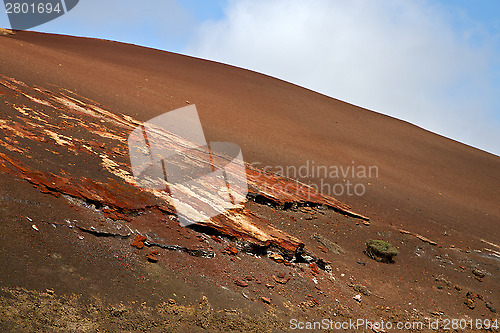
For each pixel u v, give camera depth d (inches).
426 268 358.3
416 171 759.1
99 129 370.0
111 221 229.9
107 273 189.0
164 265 216.7
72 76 577.3
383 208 486.3
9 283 152.7
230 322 191.2
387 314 266.5
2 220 186.9
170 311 181.2
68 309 154.4
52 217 207.5
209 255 245.0
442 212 547.2
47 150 274.2
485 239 475.8
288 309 227.5
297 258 295.6
